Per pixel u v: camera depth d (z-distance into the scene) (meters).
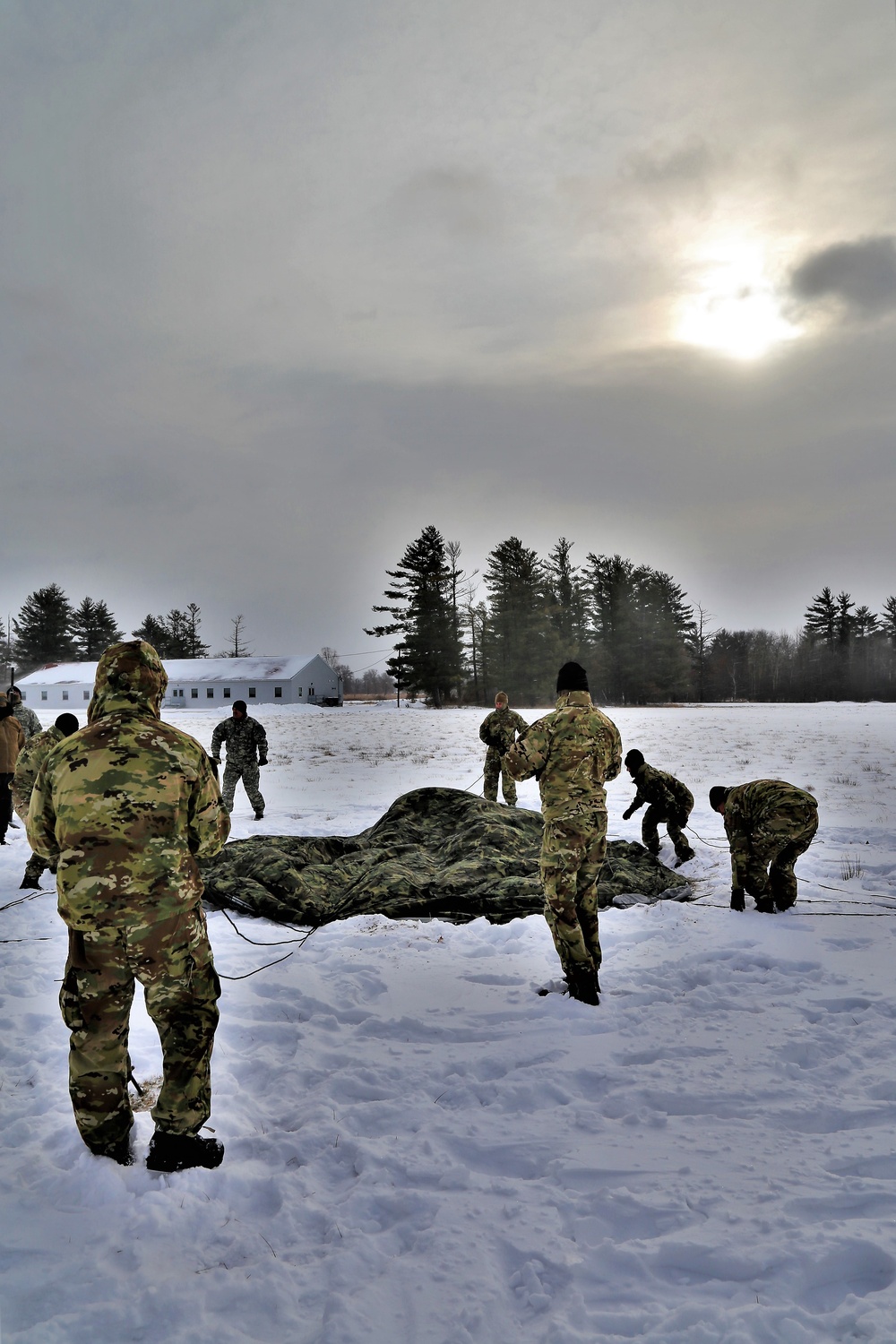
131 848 2.97
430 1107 3.50
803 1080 3.71
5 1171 2.96
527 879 7.17
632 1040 4.17
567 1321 2.25
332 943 5.90
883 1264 2.44
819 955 5.47
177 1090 2.99
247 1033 4.34
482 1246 2.56
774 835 6.39
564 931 4.76
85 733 3.14
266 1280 2.41
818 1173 2.93
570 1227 2.67
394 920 6.47
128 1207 2.73
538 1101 3.58
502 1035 4.29
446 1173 2.96
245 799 14.54
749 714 46.28
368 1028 4.38
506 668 76.12
